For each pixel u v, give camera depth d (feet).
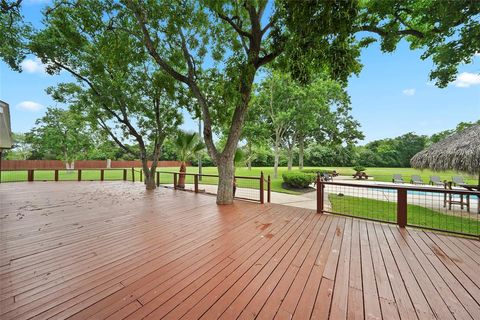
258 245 10.00
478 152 18.71
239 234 11.52
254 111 43.45
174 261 8.34
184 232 11.84
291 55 11.77
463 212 19.72
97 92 27.43
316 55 11.37
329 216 15.33
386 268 7.79
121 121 29.32
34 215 15.46
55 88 26.89
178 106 28.32
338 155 90.79
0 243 10.15
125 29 17.76
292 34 11.76
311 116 43.09
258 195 27.55
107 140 32.91
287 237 11.08
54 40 22.16
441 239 10.76
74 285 6.62
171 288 6.49
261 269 7.72
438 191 11.46
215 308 5.57
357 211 19.69
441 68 14.46
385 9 13.57
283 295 6.15
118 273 7.40
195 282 6.84
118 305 5.67
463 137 21.86
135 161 104.78
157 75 24.32
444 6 10.69
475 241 10.44
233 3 15.57
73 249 9.48
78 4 16.90
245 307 5.61
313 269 7.72
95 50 23.63
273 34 15.42
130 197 23.16
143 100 29.78
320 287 6.56
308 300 5.91
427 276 7.23
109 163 97.04
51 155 80.43
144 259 8.52
